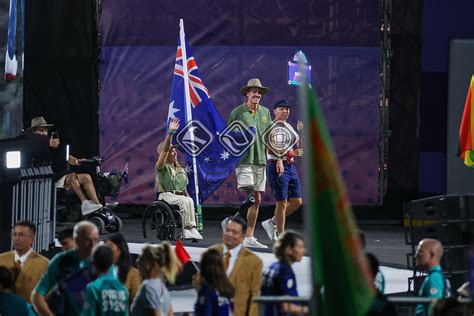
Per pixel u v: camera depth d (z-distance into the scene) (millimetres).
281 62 41375
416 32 41906
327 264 10445
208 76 41500
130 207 42312
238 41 41438
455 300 13836
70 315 17656
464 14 41656
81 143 42406
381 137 41375
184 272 27797
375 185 41594
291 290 17438
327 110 41375
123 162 42156
